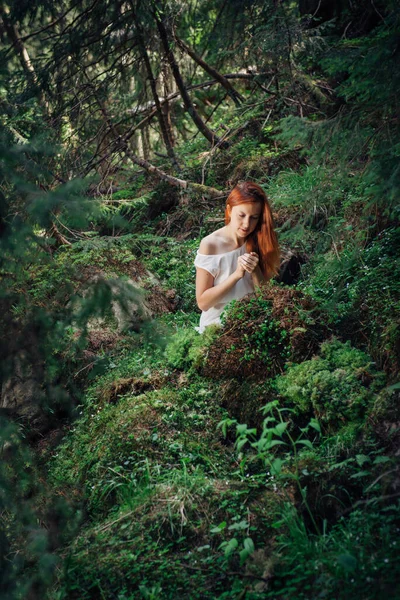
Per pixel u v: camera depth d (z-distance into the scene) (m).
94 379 4.79
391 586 2.62
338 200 5.78
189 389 4.37
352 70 4.00
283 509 3.30
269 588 2.89
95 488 3.84
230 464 3.83
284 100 7.96
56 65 6.75
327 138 4.00
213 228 7.06
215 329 4.53
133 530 3.36
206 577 3.04
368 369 3.92
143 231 7.45
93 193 7.62
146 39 7.52
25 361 2.95
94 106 7.57
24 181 2.62
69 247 6.29
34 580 3.10
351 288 4.75
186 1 7.87
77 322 2.90
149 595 2.95
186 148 9.19
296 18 7.54
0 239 2.70
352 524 3.06
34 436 4.60
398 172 3.51
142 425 4.12
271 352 4.25
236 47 8.09
